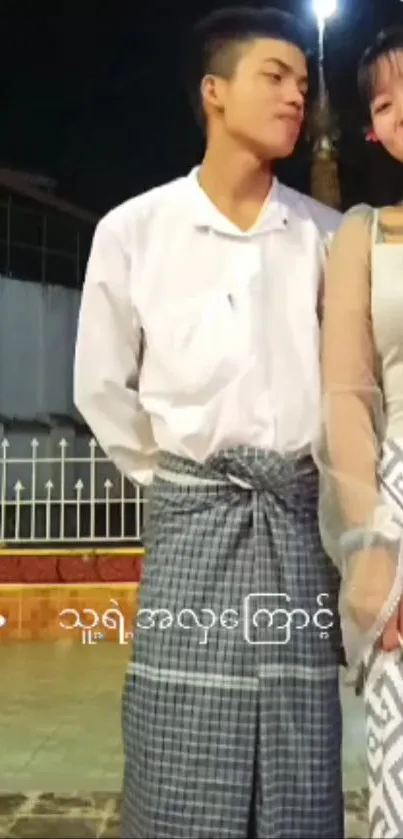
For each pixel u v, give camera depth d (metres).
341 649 1.92
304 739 1.84
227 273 1.98
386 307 1.94
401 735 1.87
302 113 2.04
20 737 4.12
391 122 2.12
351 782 2.35
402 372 1.95
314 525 1.94
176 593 1.90
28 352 10.18
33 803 3.21
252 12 2.04
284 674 1.85
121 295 2.03
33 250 10.35
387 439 1.95
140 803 1.87
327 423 1.90
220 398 1.91
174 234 2.01
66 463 8.14
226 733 1.83
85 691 4.96
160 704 1.87
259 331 1.93
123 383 2.08
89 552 6.58
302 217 2.08
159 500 1.98
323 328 1.97
